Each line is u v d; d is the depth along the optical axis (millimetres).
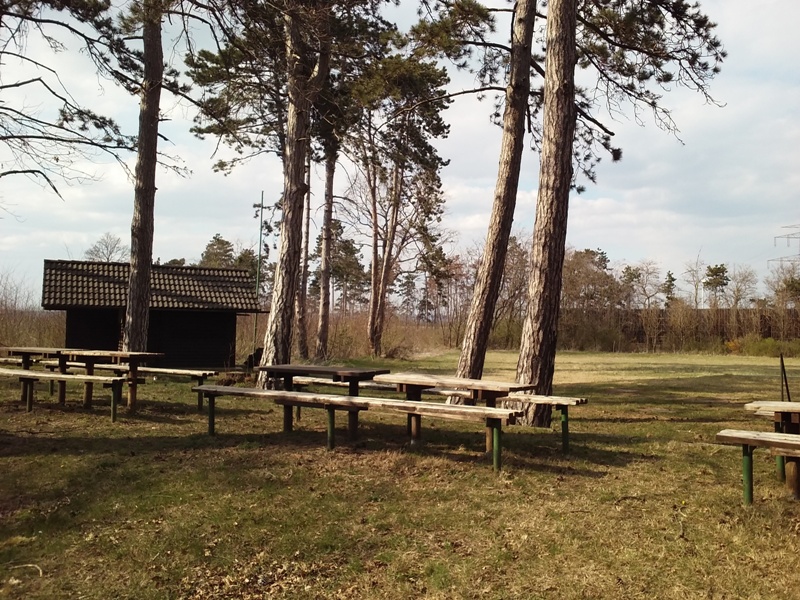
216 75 15781
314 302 55438
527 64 10781
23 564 4215
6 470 6129
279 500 5359
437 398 12539
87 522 4887
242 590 3920
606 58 12234
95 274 21141
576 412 11172
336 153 16812
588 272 52875
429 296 60094
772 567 4125
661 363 32438
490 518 5016
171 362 21203
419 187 33438
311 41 11625
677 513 5082
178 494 5484
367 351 33375
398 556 4359
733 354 44062
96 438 7582
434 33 10953
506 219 10625
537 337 9336
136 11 10023
